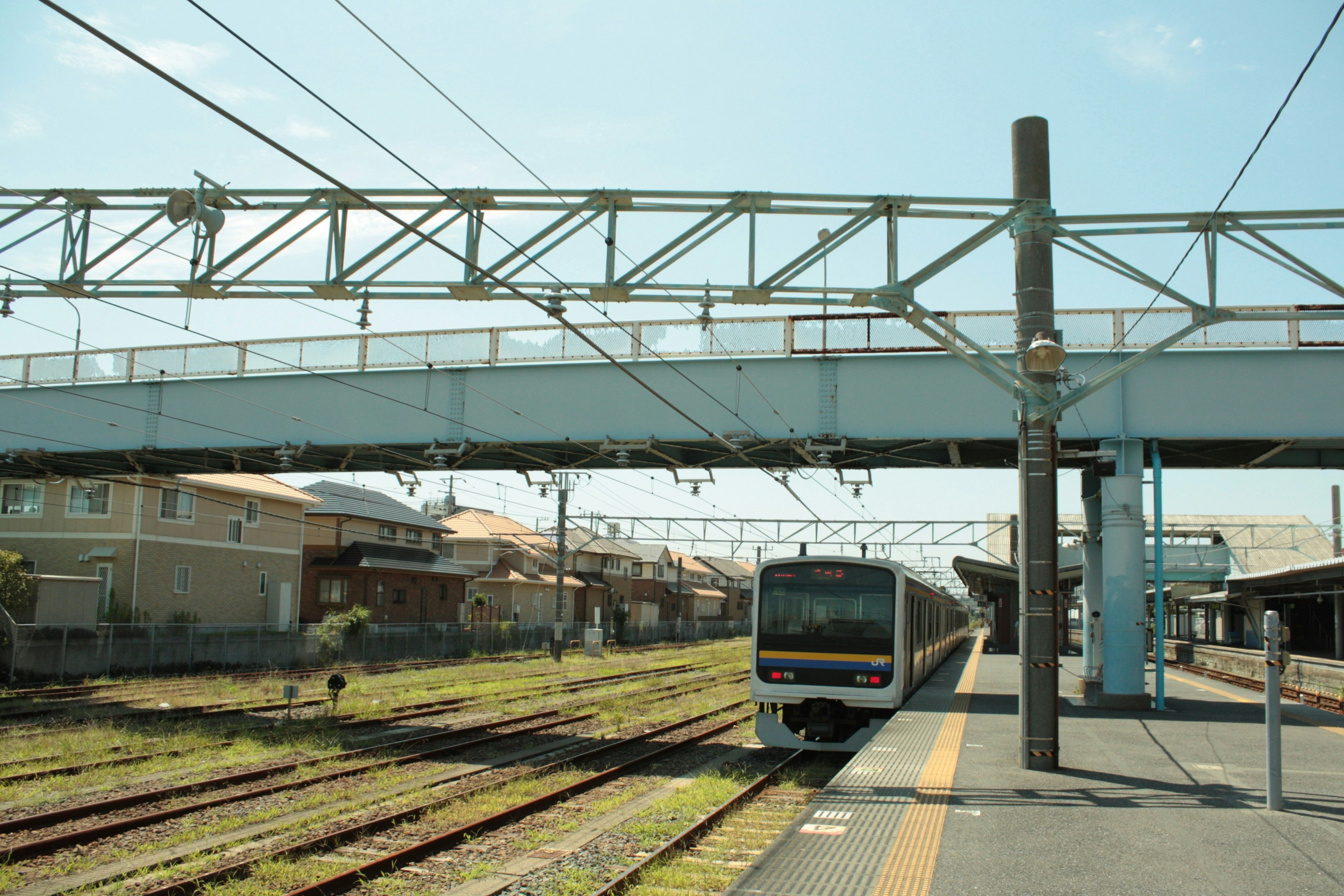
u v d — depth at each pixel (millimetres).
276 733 14961
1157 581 16578
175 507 32656
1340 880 5848
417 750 13898
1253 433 15977
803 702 13938
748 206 10281
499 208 10469
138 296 10867
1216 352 16219
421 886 7312
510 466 20172
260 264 10609
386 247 10438
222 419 18844
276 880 7328
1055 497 9969
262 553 36500
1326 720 14500
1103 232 10359
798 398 16922
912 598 15742
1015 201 10266
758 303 10469
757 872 6027
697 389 17234
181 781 11242
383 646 34438
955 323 16484
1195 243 10367
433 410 18078
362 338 18469
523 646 43562
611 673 30453
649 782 11867
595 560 62750
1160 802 8102
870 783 8883
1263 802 8148
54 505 31766
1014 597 44188
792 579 14211
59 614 25141
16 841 8438
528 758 13523
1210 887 5719
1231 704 17188
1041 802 8078
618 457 17625
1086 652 17625
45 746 13422
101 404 19344
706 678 29406
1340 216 10086
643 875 7285
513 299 10484
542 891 7121
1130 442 16266
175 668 26750
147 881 7363
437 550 48188
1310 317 10016
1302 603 43906
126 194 10664
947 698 16281
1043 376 10008
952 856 6371
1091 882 5820
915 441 16859
